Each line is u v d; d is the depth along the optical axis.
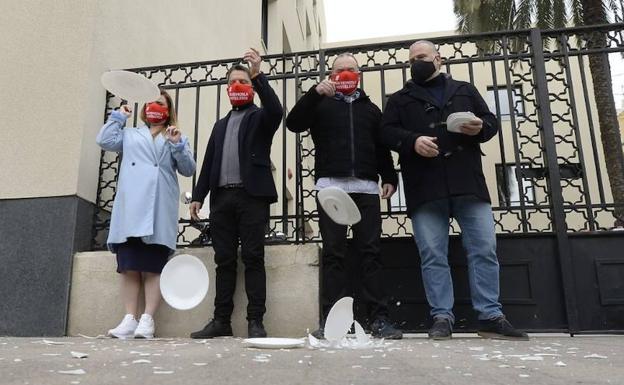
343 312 2.21
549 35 3.46
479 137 2.77
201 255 3.22
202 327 3.10
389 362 1.57
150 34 4.51
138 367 1.43
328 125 2.89
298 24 12.24
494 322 2.60
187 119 5.12
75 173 3.33
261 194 2.84
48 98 3.51
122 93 2.99
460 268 3.15
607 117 6.32
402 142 2.72
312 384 1.13
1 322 3.22
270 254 3.13
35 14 3.72
